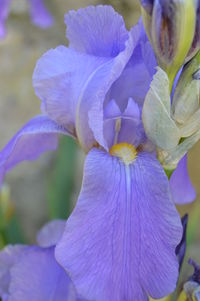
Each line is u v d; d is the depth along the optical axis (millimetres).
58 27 1282
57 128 492
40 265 534
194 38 437
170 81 450
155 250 440
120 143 474
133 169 454
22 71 1228
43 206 1142
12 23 1271
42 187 1146
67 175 840
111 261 436
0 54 1238
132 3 986
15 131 1170
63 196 835
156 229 442
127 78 473
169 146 454
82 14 484
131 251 438
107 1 1016
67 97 480
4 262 561
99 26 481
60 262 436
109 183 447
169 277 439
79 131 481
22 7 1264
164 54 444
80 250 437
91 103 471
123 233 439
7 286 563
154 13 438
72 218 440
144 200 446
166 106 445
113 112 470
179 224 443
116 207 442
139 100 476
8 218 740
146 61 471
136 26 450
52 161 1146
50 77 480
